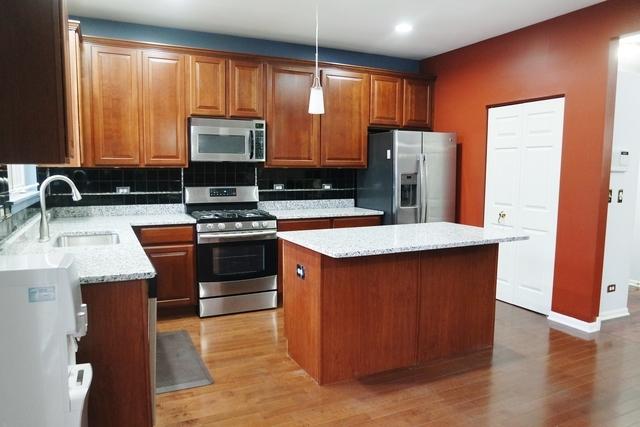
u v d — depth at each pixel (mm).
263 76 4266
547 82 3916
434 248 2674
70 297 1343
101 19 3908
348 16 3848
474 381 2766
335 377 2738
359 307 2768
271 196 4750
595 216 3578
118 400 1898
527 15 3793
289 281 3035
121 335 1880
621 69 4199
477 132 4633
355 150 4773
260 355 3125
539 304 4090
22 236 2553
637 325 3812
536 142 4062
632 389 2670
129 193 4160
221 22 4008
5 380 1319
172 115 3969
